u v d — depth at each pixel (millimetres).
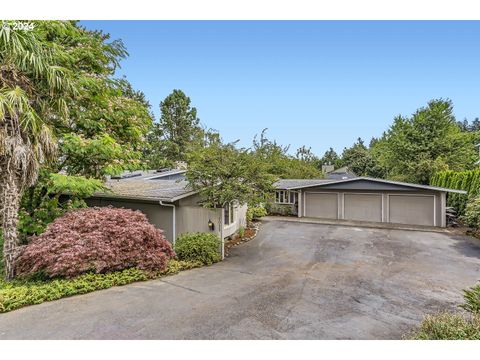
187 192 9375
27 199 8312
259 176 9094
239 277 6602
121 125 9453
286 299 5230
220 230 8672
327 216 18094
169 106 32250
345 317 4500
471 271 7133
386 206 16359
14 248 5898
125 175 17734
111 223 6621
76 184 7266
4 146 5238
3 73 5582
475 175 13523
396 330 4078
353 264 7793
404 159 26203
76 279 5566
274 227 14352
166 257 6926
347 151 45625
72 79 6660
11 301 4594
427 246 10047
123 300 5043
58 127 8055
